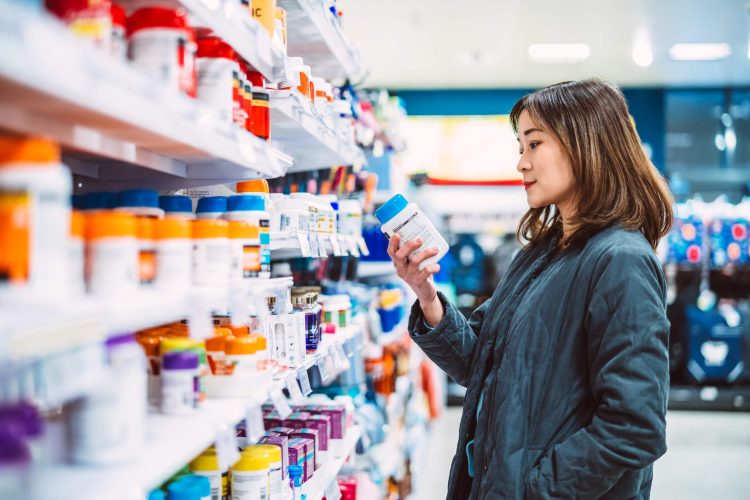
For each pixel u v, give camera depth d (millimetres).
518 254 2109
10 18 716
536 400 1748
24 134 1076
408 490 4625
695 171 8805
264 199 1908
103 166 1802
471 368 2055
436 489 5074
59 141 1145
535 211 2104
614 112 1859
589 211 1844
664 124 8836
